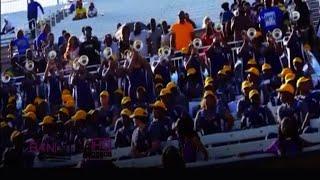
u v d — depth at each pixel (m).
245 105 6.72
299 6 8.00
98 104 7.85
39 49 9.32
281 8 8.27
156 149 6.40
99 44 8.86
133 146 6.46
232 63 7.91
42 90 8.39
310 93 6.44
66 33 9.48
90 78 7.96
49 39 9.34
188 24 8.78
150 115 7.03
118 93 7.53
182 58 8.07
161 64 7.92
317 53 7.78
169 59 7.97
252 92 6.60
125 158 6.53
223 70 7.50
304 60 7.50
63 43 9.23
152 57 8.56
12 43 9.56
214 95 6.73
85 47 8.77
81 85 7.91
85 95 7.89
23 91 8.46
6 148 6.73
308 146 5.77
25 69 8.62
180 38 8.69
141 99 7.41
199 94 7.59
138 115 6.51
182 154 6.18
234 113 7.18
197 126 6.57
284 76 7.07
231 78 7.50
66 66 8.59
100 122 7.16
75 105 7.89
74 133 6.91
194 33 8.88
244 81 7.09
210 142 6.42
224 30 8.48
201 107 6.69
